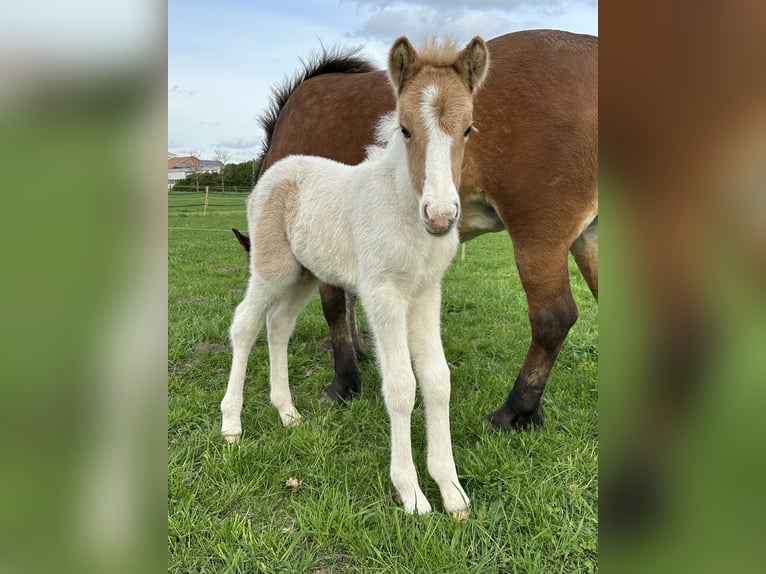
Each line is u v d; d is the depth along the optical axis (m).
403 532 2.38
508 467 2.79
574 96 2.88
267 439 3.21
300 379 4.34
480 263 10.38
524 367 3.29
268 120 4.68
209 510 2.57
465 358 4.66
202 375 4.26
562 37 3.06
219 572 2.21
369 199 2.63
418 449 3.10
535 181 2.96
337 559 2.29
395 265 2.51
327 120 3.83
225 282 7.90
